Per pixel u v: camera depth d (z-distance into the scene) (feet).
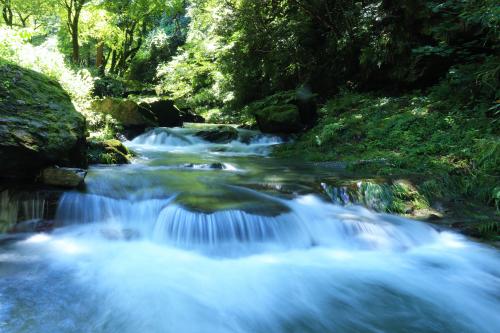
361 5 45.39
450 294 13.96
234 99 69.05
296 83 57.88
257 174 26.45
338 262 16.35
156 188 21.27
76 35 66.39
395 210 21.07
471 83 29.66
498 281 14.85
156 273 14.83
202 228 16.93
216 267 15.53
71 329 10.98
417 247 17.75
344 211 20.56
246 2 54.54
